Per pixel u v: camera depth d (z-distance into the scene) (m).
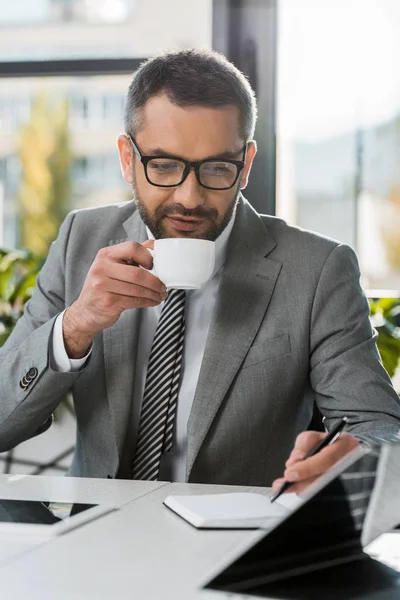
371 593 0.64
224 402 1.31
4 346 1.49
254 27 2.33
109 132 2.68
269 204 2.35
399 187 2.44
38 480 1.12
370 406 1.29
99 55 2.53
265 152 2.34
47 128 2.68
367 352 1.37
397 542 0.80
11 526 0.83
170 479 1.33
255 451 1.32
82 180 2.71
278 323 1.37
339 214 2.46
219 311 1.36
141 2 2.53
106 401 1.36
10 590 0.64
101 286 1.20
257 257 1.43
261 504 0.91
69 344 1.29
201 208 1.26
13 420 1.33
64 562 0.72
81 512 0.89
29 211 2.74
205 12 2.46
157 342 1.36
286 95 2.41
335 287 1.41
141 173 1.29
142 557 0.73
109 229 1.52
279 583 0.65
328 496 0.68
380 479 0.73
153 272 1.19
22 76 2.53
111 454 1.33
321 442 0.95
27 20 2.61
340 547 0.71
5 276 2.37
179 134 1.23
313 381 1.38
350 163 2.45
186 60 1.27
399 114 2.43
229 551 0.76
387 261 2.45
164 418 1.32
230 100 1.25
